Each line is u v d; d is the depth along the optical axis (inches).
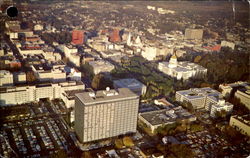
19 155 7588.6
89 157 7554.1
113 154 7751.0
